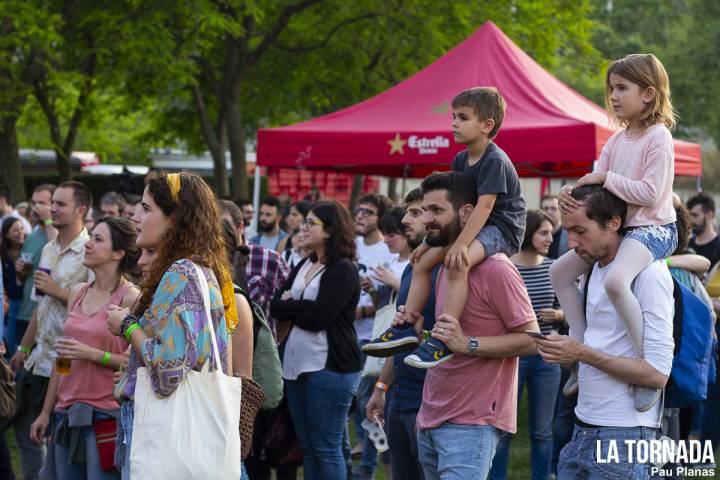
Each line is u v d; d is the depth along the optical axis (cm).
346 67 2067
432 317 508
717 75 2780
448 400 456
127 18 1677
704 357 426
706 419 746
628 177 443
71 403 541
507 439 699
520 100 1089
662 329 401
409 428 531
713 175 2723
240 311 493
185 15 1678
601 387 414
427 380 473
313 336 632
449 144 1026
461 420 453
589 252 420
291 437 642
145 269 461
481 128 490
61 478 559
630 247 411
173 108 2330
